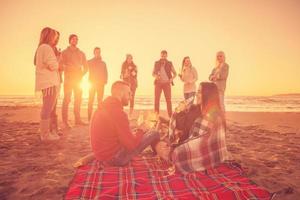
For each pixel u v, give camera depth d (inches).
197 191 98.0
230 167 125.3
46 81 192.7
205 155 120.0
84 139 211.6
